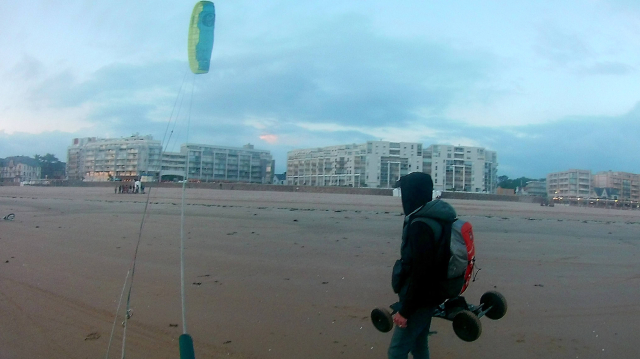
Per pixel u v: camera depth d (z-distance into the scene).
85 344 4.31
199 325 4.78
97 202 26.02
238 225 13.31
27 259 8.05
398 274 3.06
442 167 140.12
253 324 4.82
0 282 6.46
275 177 180.50
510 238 11.88
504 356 4.06
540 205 53.94
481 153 143.12
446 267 2.86
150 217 15.55
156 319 4.96
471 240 2.92
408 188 3.08
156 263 7.72
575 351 4.19
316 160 164.38
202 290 6.06
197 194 45.75
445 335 4.58
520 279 6.94
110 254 8.50
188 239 10.34
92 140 144.12
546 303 5.66
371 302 5.61
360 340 4.41
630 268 8.02
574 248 10.41
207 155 150.38
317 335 4.53
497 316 3.43
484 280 6.82
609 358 4.04
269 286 6.29
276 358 4.01
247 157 162.12
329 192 88.69
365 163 140.88
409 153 141.00
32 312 5.20
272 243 9.91
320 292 6.01
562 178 132.75
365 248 9.45
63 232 11.45
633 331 4.73
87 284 6.35
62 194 41.97
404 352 3.06
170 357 4.02
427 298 2.91
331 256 8.48
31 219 14.81
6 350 4.17
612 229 16.42
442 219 2.90
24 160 147.00
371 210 23.30
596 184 129.38
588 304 5.66
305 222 14.67
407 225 3.02
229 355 4.05
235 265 7.60
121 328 4.70
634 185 128.88
